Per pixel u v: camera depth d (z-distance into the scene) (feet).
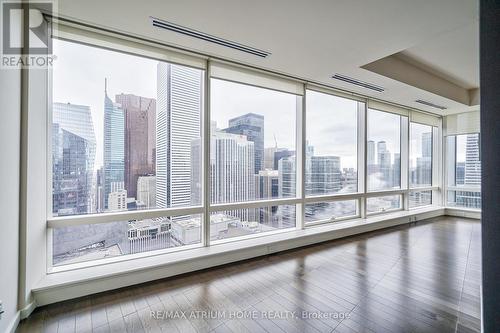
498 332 3.67
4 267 5.69
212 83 11.27
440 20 7.84
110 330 6.28
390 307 7.36
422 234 15.65
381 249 12.68
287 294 8.12
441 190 22.49
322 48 9.76
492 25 3.86
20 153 6.52
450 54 12.57
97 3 6.95
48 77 7.95
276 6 7.11
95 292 7.98
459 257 11.53
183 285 8.68
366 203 17.35
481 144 3.99
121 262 9.05
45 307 7.18
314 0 6.87
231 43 9.36
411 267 10.34
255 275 9.53
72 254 8.53
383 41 9.20
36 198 7.22
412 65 14.03
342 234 14.78
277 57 10.58
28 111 6.68
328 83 13.94
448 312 7.10
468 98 18.42
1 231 5.54
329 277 9.38
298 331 6.31
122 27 8.22
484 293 3.87
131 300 7.67
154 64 9.96
